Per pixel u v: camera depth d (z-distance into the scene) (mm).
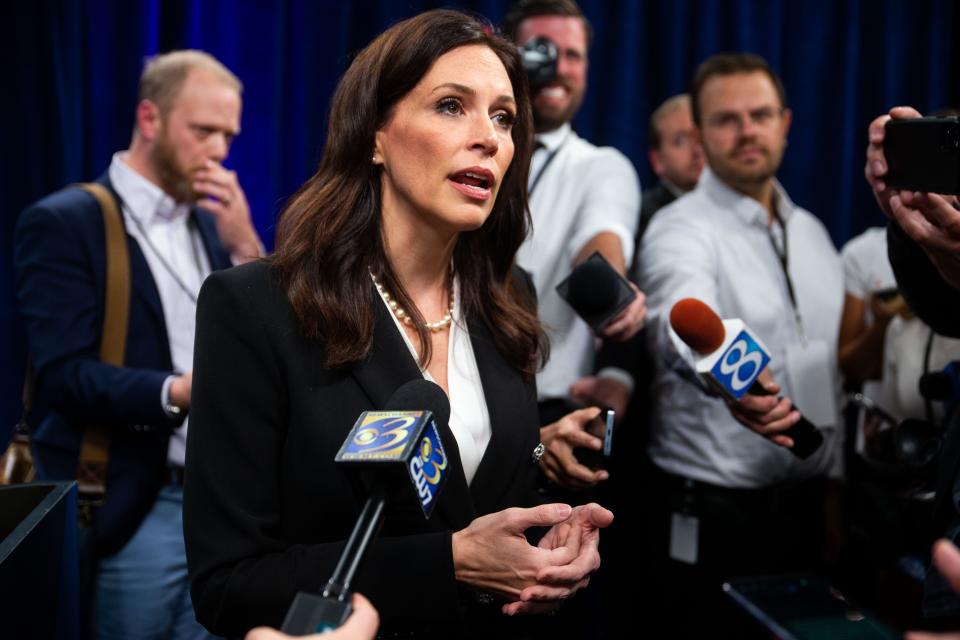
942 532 1505
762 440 2424
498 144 1394
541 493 1633
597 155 2666
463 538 1279
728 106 2512
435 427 1108
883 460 2258
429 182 1369
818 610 1266
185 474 1358
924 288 1725
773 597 1279
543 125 2689
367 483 1054
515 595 1263
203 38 3086
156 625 2262
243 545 1300
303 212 1419
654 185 3510
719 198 2562
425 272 1477
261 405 1339
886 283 2840
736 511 2443
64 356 2168
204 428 1339
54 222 2207
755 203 2543
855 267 2918
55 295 2188
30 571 1306
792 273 2562
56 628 1446
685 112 3184
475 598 1366
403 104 1385
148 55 3016
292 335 1357
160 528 2268
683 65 3498
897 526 2256
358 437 1051
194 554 1314
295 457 1341
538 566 1240
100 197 2283
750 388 1929
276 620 1260
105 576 2250
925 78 3691
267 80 3121
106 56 3010
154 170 2357
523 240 1585
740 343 1867
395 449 1002
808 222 2668
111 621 2242
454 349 1494
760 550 2457
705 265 2471
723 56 2588
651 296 2516
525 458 1491
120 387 2119
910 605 2320
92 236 2234
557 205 2627
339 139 1422
